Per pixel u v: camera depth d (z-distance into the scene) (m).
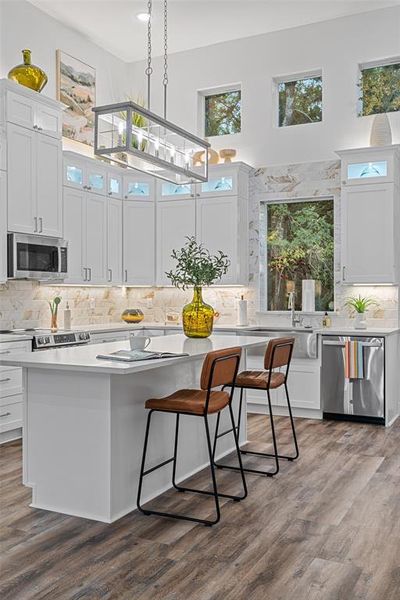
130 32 6.67
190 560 2.73
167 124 4.02
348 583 2.52
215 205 6.62
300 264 6.75
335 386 5.72
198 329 4.52
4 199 5.00
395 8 6.12
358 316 5.93
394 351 5.91
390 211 5.76
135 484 3.41
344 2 6.02
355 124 6.33
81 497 3.26
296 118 6.79
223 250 6.58
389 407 5.68
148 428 3.36
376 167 5.86
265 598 2.40
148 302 7.41
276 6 6.07
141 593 2.43
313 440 4.95
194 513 3.31
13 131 5.09
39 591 2.44
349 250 5.95
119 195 6.82
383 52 6.19
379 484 3.81
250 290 6.82
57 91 6.37
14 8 5.82
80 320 6.71
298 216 6.77
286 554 2.79
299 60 6.61
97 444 3.21
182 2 5.93
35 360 3.23
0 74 5.69
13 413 4.89
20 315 5.84
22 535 3.00
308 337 5.80
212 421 4.32
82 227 6.20
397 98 6.26
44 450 3.37
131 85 7.55
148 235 6.92
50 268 5.49
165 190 6.90
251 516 3.27
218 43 7.04
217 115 7.24
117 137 3.62
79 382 3.25
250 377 4.16
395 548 2.86
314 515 3.28
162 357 3.32
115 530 3.07
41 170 5.42
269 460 4.37
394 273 5.80
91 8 6.07
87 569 2.64
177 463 3.86
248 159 6.89
